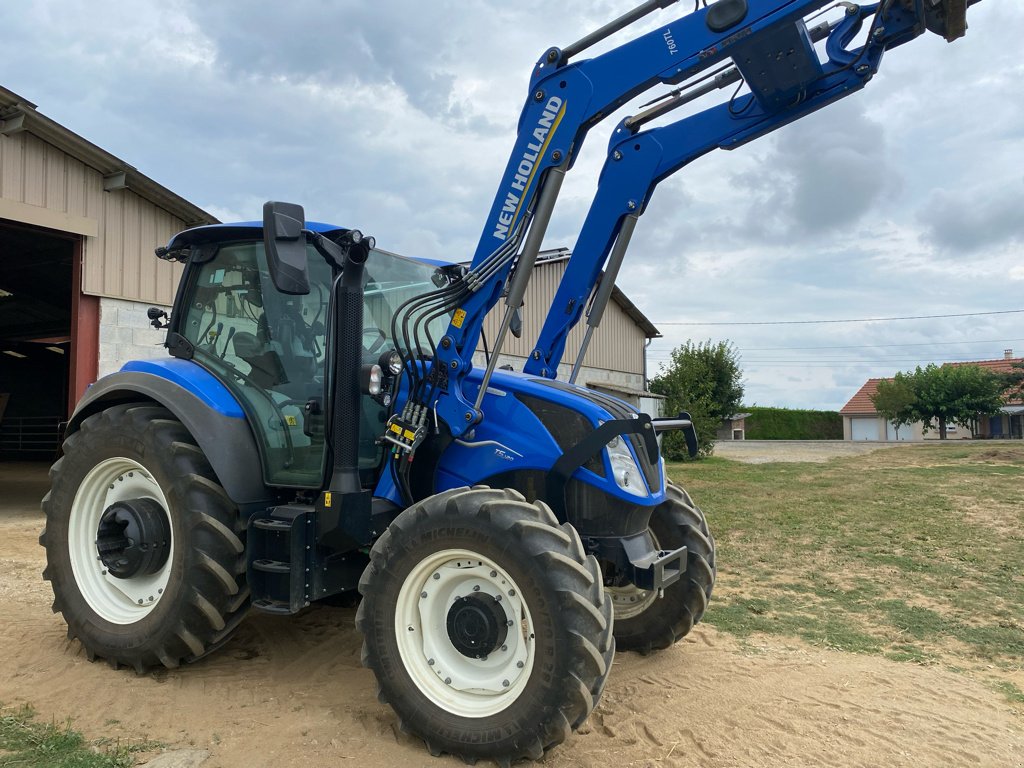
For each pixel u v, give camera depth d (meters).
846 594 5.86
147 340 9.81
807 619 5.16
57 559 3.99
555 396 3.51
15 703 3.32
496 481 3.60
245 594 3.60
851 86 3.69
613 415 3.53
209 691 3.51
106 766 2.75
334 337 3.47
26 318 17.70
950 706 3.63
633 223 4.38
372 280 4.03
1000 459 19.12
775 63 3.53
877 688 3.84
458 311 3.53
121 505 3.72
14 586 5.34
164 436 3.67
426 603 3.09
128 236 9.60
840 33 3.72
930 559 7.11
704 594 4.11
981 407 43.66
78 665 3.79
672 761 2.96
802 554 7.32
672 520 4.16
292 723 3.18
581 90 3.55
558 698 2.71
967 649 4.59
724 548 7.60
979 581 6.29
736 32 3.28
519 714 2.77
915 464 18.09
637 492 3.46
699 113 4.18
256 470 3.69
